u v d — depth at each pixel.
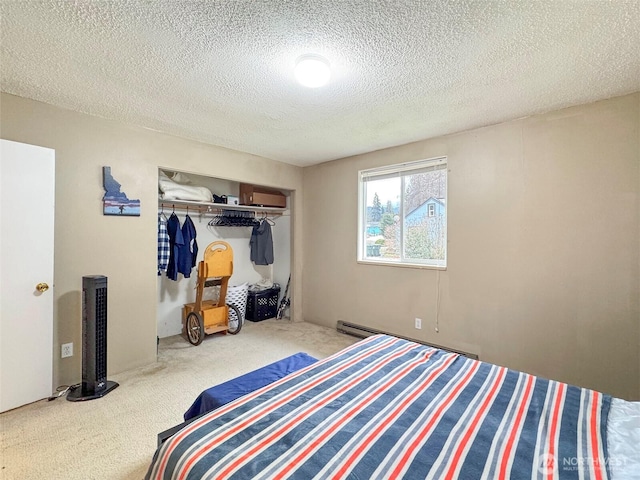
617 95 2.18
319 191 4.25
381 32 1.53
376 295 3.62
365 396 1.27
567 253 2.41
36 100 2.30
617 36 1.54
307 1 1.33
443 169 3.12
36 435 1.86
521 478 0.84
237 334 3.85
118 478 1.54
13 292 2.11
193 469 0.88
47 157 2.27
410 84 2.04
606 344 2.26
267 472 0.85
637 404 1.20
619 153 2.20
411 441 0.99
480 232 2.84
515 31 1.51
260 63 1.81
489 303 2.79
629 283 2.17
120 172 2.74
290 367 1.95
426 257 3.27
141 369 2.83
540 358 2.54
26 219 2.17
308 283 4.41
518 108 2.41
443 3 1.34
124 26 1.49
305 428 1.05
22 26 1.48
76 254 2.52
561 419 1.11
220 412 1.17
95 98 2.27
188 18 1.43
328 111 2.48
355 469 0.87
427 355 1.71
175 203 3.76
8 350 2.09
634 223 2.15
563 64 1.80
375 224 3.70
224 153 3.52
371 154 3.65
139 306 2.88
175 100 2.30
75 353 2.52
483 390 1.33
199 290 3.59
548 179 2.48
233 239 4.60
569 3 1.32
